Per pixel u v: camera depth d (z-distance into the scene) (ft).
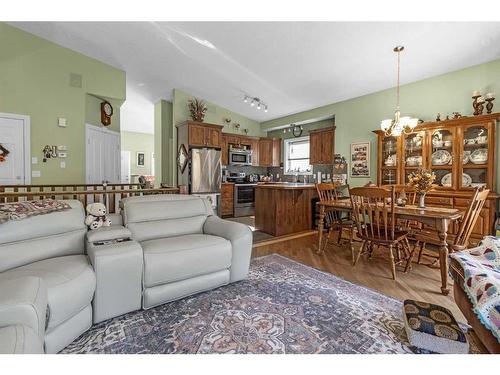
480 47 10.34
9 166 12.34
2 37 11.84
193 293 6.97
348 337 5.28
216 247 7.26
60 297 4.55
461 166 11.70
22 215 5.86
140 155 31.40
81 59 14.26
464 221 7.53
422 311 5.37
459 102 12.24
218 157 19.12
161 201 8.72
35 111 12.94
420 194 9.23
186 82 17.10
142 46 12.96
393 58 11.49
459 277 5.26
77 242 6.64
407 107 14.03
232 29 10.53
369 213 8.78
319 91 15.87
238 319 5.93
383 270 9.07
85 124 14.58
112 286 5.72
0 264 5.28
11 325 3.36
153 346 4.99
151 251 6.41
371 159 15.67
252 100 18.66
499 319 3.73
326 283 7.90
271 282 7.98
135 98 21.02
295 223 15.26
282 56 12.16
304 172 21.90
